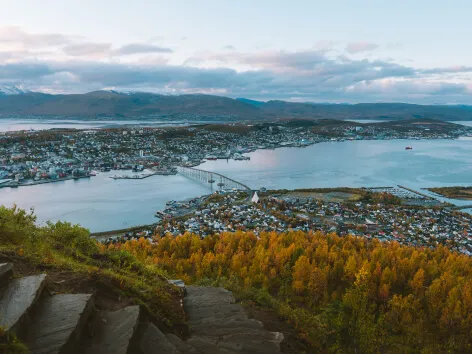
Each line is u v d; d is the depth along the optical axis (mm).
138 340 10703
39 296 10680
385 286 47562
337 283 53125
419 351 32531
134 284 14836
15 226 18750
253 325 15383
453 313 41406
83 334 10000
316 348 17547
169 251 64812
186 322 14594
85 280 13227
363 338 20078
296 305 45719
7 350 7914
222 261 56062
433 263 59875
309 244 68688
